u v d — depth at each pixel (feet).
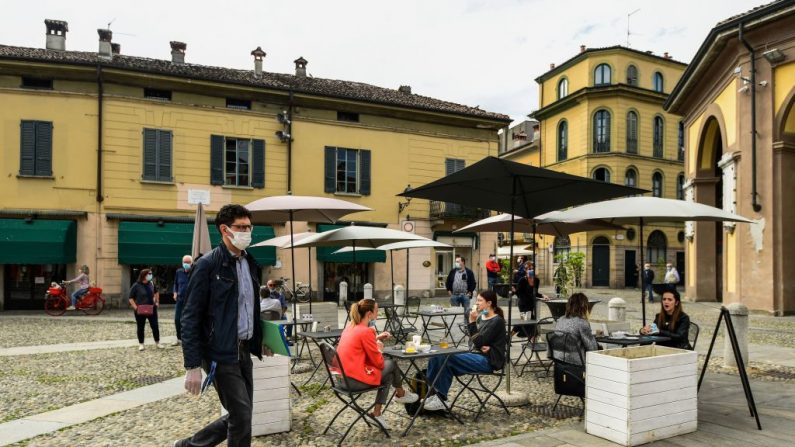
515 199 23.93
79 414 22.24
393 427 20.07
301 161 83.15
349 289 85.76
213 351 13.35
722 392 24.57
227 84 77.20
